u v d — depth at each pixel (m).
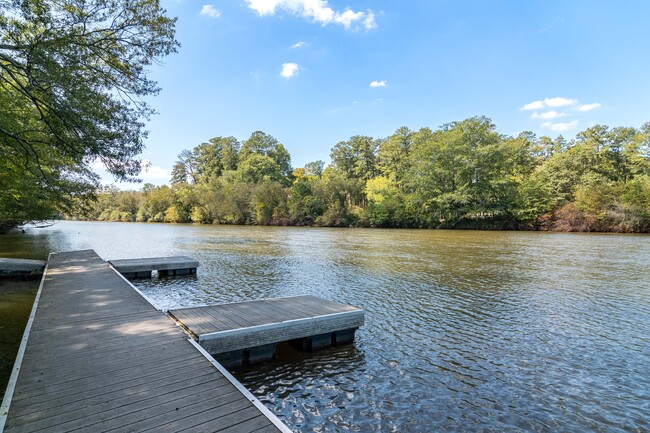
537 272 14.48
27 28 8.21
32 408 3.18
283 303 7.68
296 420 4.38
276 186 63.91
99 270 11.34
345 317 6.81
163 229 49.25
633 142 46.66
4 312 8.59
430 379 5.49
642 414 4.56
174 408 3.23
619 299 10.26
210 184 74.00
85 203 15.85
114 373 3.94
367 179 71.56
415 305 9.62
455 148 47.19
